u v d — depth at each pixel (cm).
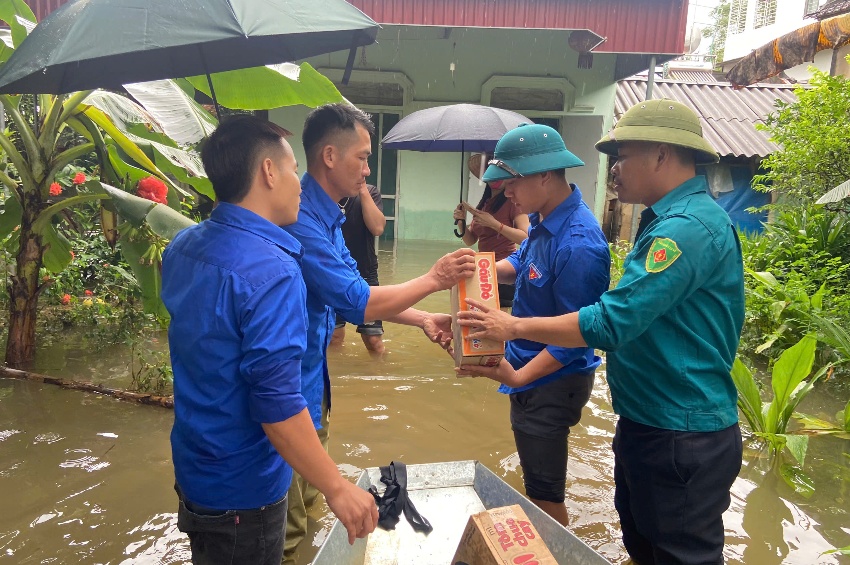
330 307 253
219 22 179
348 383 468
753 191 1116
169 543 273
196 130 411
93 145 481
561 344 216
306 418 171
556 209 273
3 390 426
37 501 299
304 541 282
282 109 1112
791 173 792
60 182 628
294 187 190
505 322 230
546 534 234
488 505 267
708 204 210
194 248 181
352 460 352
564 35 1117
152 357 504
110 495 307
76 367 478
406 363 515
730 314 214
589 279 260
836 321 540
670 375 211
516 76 1138
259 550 189
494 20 995
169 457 346
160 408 410
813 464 371
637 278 200
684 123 215
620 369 225
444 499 271
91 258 643
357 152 244
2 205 536
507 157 268
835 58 1001
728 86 1334
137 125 463
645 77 1389
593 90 1152
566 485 337
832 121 738
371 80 1135
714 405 212
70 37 183
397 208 1191
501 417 417
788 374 391
